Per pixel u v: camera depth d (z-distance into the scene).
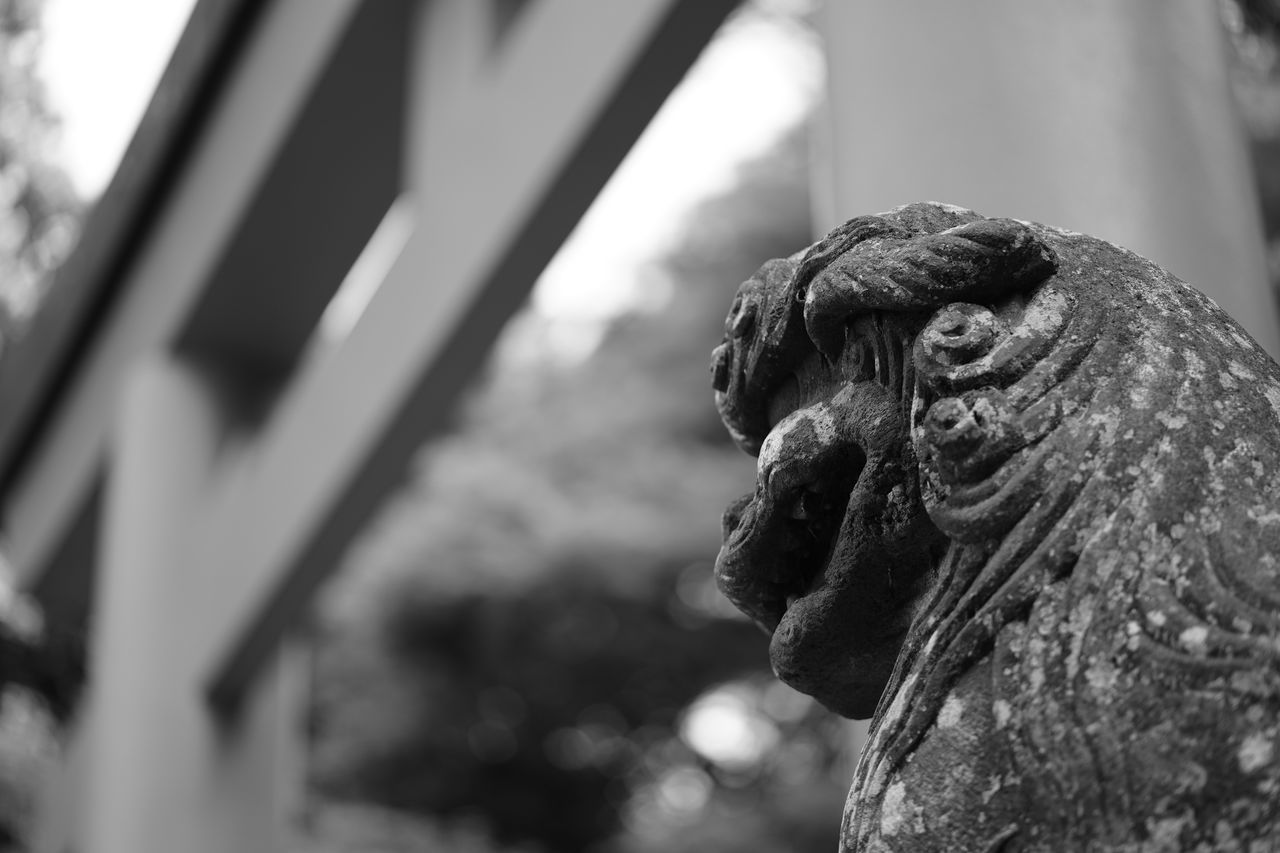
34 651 5.14
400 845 7.99
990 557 0.96
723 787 9.09
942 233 1.01
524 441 9.23
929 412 0.97
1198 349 0.99
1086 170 1.63
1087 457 0.94
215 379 4.66
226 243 4.24
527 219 3.15
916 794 0.94
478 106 3.36
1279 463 0.96
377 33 3.69
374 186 4.07
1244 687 0.89
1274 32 3.04
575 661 8.98
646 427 9.07
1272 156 3.05
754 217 8.92
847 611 1.09
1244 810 0.88
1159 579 0.91
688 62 2.92
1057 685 0.91
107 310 4.99
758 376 1.17
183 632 4.37
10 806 5.46
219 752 4.32
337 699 8.95
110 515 4.62
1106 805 0.89
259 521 4.05
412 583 8.66
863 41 1.76
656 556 8.52
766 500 1.12
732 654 8.88
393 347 3.52
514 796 9.32
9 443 5.51
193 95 4.33
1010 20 1.69
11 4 5.46
